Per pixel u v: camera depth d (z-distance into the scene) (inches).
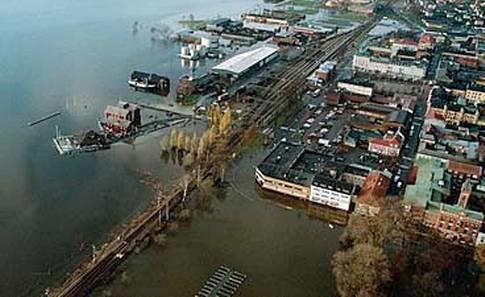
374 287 7357.3
